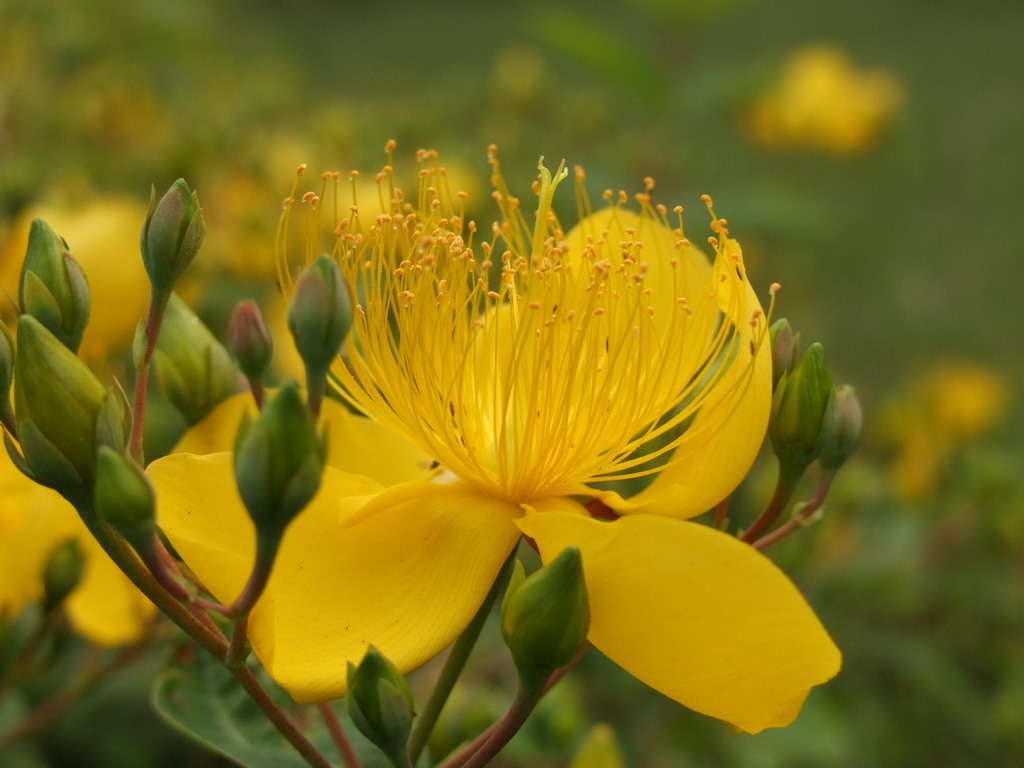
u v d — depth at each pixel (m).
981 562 0.34
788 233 0.45
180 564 0.13
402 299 0.13
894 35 1.11
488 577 0.12
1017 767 0.32
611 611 0.11
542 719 0.19
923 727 0.33
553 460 0.13
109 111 0.34
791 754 0.29
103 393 0.11
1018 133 0.89
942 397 0.38
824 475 0.13
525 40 1.07
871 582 0.31
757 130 0.46
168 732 0.26
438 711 0.13
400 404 0.13
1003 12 1.15
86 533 0.15
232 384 0.14
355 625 0.12
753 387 0.12
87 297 0.12
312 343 0.11
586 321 0.13
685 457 0.12
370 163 0.33
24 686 0.23
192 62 0.42
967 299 0.68
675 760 0.29
